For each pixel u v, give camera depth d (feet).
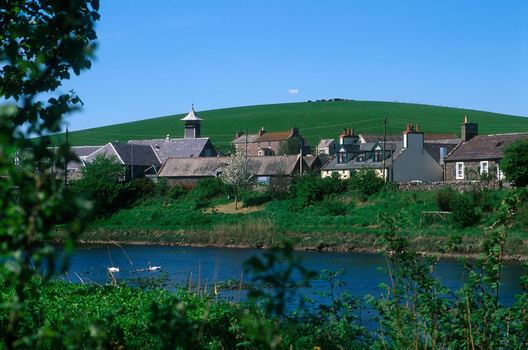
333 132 531.09
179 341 21.11
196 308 39.78
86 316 35.35
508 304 56.75
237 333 31.96
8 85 21.15
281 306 15.65
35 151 15.64
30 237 13.69
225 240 182.60
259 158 293.02
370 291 80.59
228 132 556.51
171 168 305.73
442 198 177.68
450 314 30.50
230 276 103.50
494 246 30.55
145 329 31.65
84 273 99.96
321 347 31.71
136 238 191.21
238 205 223.30
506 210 30.37
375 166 255.91
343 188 209.36
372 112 593.01
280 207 211.41
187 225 203.82
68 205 13.42
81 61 20.24
